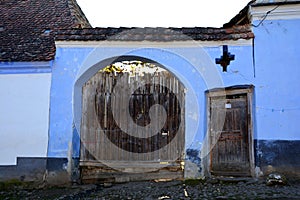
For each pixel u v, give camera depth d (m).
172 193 7.52
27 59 8.96
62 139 8.82
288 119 8.32
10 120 8.95
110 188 8.43
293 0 8.41
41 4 11.90
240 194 7.12
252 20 8.73
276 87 8.46
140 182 9.15
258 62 8.59
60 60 9.10
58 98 8.98
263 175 8.20
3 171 8.74
